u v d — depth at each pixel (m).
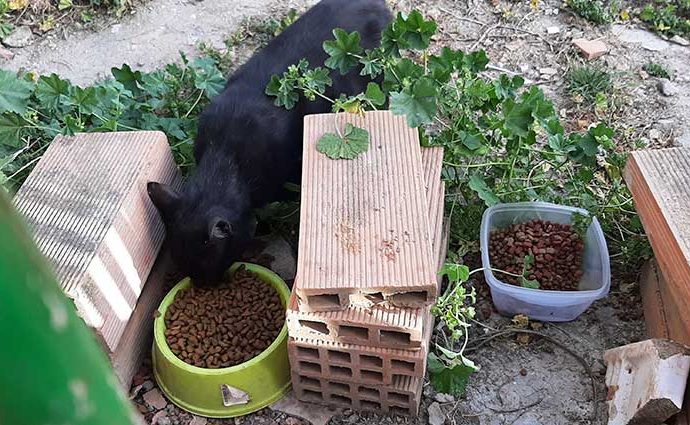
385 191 0.52
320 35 0.73
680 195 0.52
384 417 0.57
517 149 0.66
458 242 0.68
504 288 0.60
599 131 0.64
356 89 0.72
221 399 0.56
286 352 0.57
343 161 0.54
